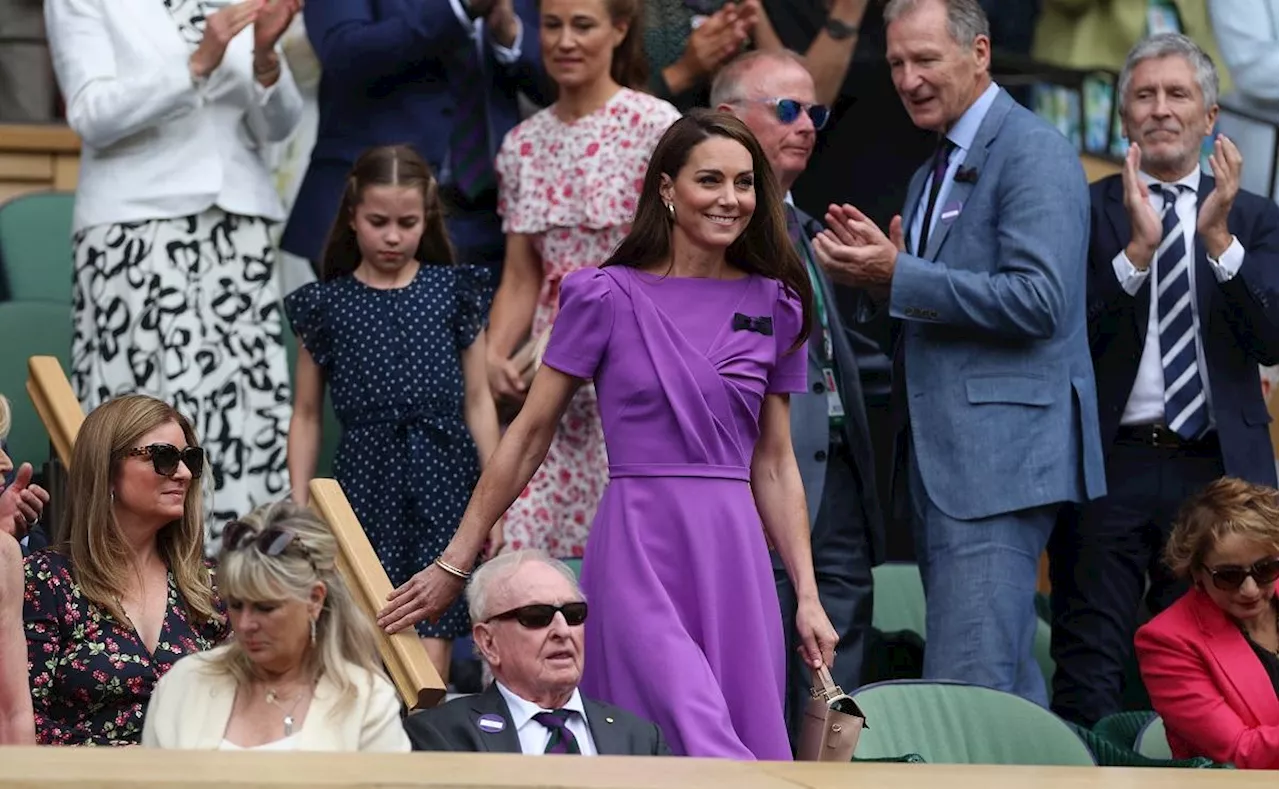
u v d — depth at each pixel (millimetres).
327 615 16484
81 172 26859
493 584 17797
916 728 21875
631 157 25891
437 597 18703
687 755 17484
